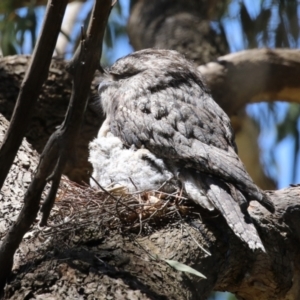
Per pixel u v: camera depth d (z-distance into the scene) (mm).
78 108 5809
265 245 7926
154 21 16344
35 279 6215
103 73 9789
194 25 16188
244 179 7395
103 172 8477
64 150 5863
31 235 6867
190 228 7320
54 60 12516
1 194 7754
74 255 6434
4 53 15109
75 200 7559
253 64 14414
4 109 12086
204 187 7578
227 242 7469
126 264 6469
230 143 8141
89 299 6027
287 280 8117
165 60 9062
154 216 7305
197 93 8672
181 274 6688
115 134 8562
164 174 8055
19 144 6043
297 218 8398
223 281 7902
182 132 7965
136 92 8617
